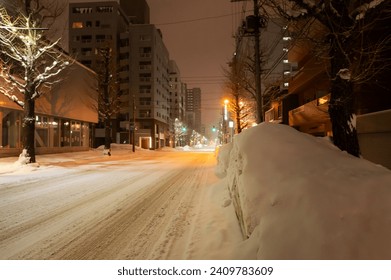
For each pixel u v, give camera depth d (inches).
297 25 316.8
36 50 650.8
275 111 1341.0
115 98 1330.0
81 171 588.7
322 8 238.5
